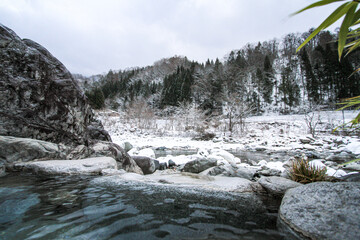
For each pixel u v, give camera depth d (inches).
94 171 170.4
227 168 214.7
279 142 713.6
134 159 279.0
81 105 237.8
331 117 972.6
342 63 1299.2
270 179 134.3
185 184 143.9
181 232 66.5
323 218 71.1
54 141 204.1
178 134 1034.7
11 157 156.9
